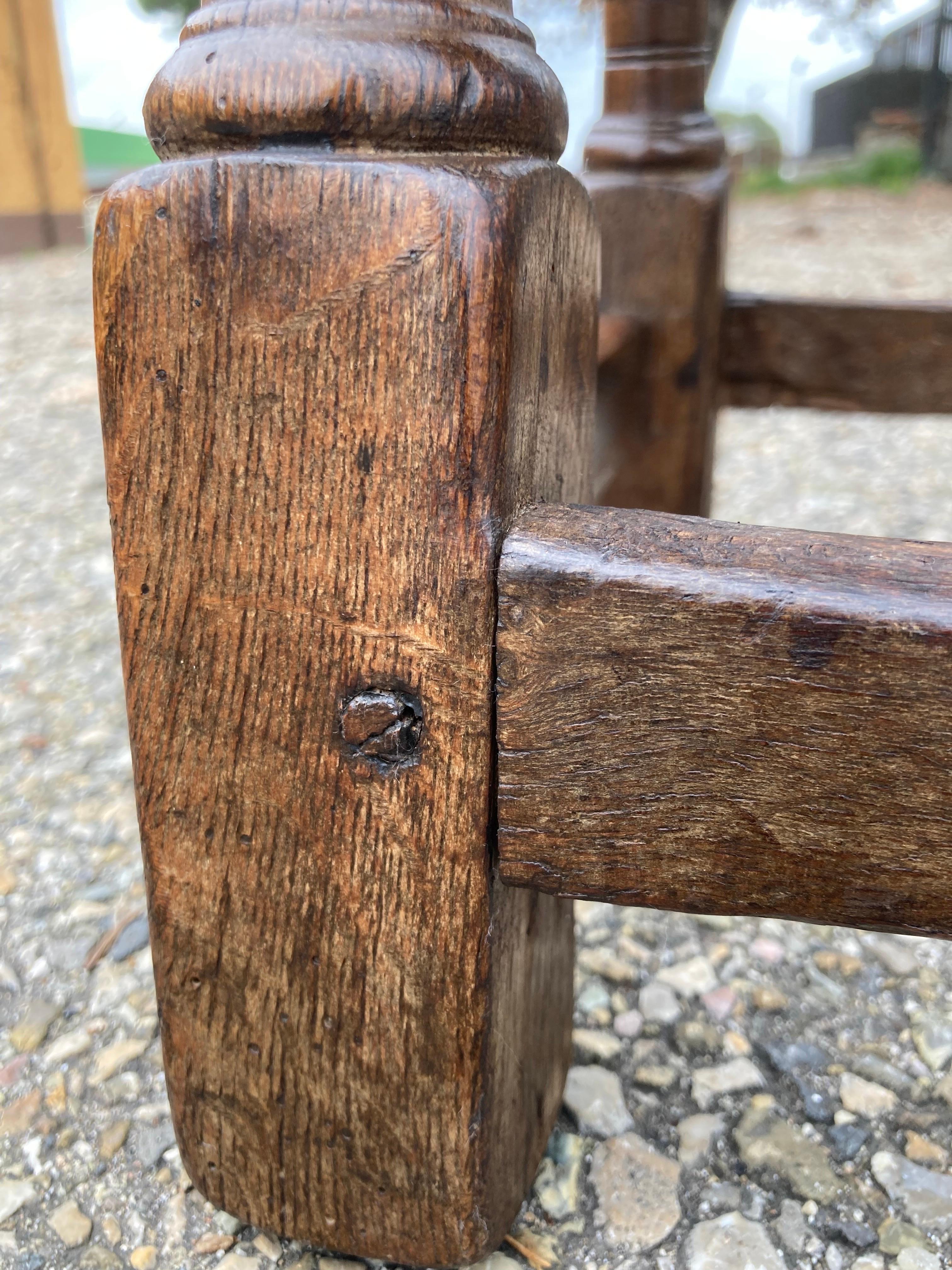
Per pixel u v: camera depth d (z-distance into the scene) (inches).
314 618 5.4
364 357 5.0
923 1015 9.7
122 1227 7.7
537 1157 7.6
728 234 13.4
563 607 5.0
